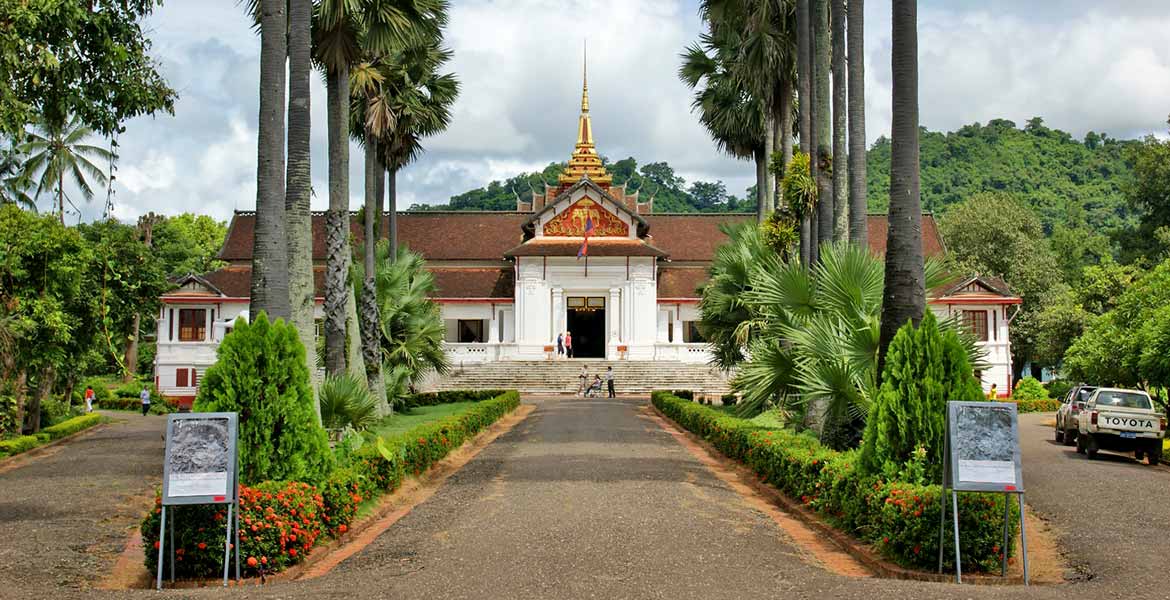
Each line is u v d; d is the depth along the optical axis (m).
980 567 10.24
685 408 29.53
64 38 16.70
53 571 10.37
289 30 17.03
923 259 14.13
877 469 11.68
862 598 8.35
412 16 23.20
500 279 61.62
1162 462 24.14
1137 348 28.88
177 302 55.31
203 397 11.36
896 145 14.08
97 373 62.69
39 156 51.31
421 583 9.16
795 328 16.55
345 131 24.72
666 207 150.00
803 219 22.52
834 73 20.91
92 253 27.86
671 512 13.29
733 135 35.00
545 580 9.23
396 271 35.06
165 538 10.05
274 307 14.77
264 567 10.12
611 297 58.03
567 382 54.12
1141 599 8.73
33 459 24.86
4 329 23.81
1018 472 9.84
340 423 17.30
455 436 22.19
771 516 13.52
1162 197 58.34
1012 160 129.12
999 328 53.59
